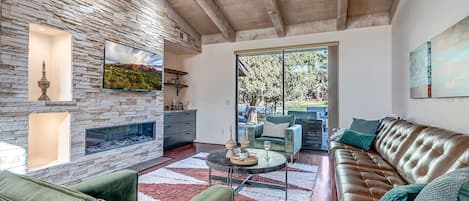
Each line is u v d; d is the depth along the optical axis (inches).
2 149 99.1
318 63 206.5
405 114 144.6
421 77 114.7
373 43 185.9
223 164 102.3
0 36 97.9
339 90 195.2
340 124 194.5
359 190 72.1
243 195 108.5
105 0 140.9
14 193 36.0
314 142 204.7
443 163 67.3
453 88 85.4
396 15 166.1
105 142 146.4
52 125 128.2
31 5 107.2
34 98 126.0
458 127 84.6
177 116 217.5
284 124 175.9
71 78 123.7
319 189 116.0
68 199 32.9
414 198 47.3
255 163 103.0
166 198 105.0
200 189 115.4
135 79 160.4
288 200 103.8
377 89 184.7
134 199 66.9
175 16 202.5
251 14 200.1
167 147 205.6
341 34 195.0
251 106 229.5
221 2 184.9
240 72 233.1
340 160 106.2
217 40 237.8
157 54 180.7
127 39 155.0
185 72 245.6
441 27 97.0
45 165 116.6
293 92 214.7
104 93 141.1
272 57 221.9
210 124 240.5
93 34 134.1
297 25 208.4
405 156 90.1
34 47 125.4
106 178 60.9
